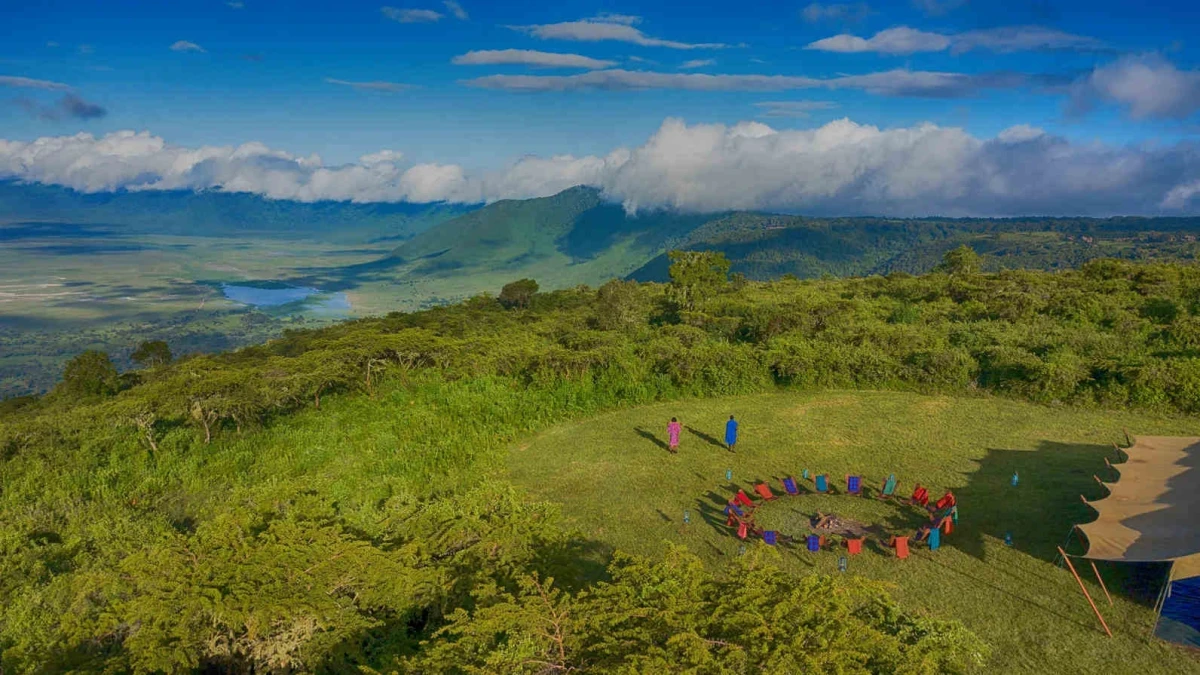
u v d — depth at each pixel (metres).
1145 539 12.42
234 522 13.00
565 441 24.56
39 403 46.50
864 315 40.06
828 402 26.91
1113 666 11.16
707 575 10.53
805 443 22.59
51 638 11.07
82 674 9.38
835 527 16.69
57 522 18.77
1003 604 13.03
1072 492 17.52
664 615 8.88
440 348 34.78
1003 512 16.77
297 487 16.55
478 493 16.08
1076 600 12.95
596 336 36.28
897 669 8.54
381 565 11.56
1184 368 23.94
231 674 10.48
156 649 9.49
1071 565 13.36
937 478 19.19
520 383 30.55
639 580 10.15
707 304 48.00
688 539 16.58
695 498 18.94
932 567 14.55
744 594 9.39
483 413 26.80
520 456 23.47
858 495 18.50
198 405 25.66
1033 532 15.66
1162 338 29.38
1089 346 28.66
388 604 11.36
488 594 10.51
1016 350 27.78
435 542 13.35
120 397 30.42
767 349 31.89
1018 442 21.45
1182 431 21.48
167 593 10.43
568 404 27.81
